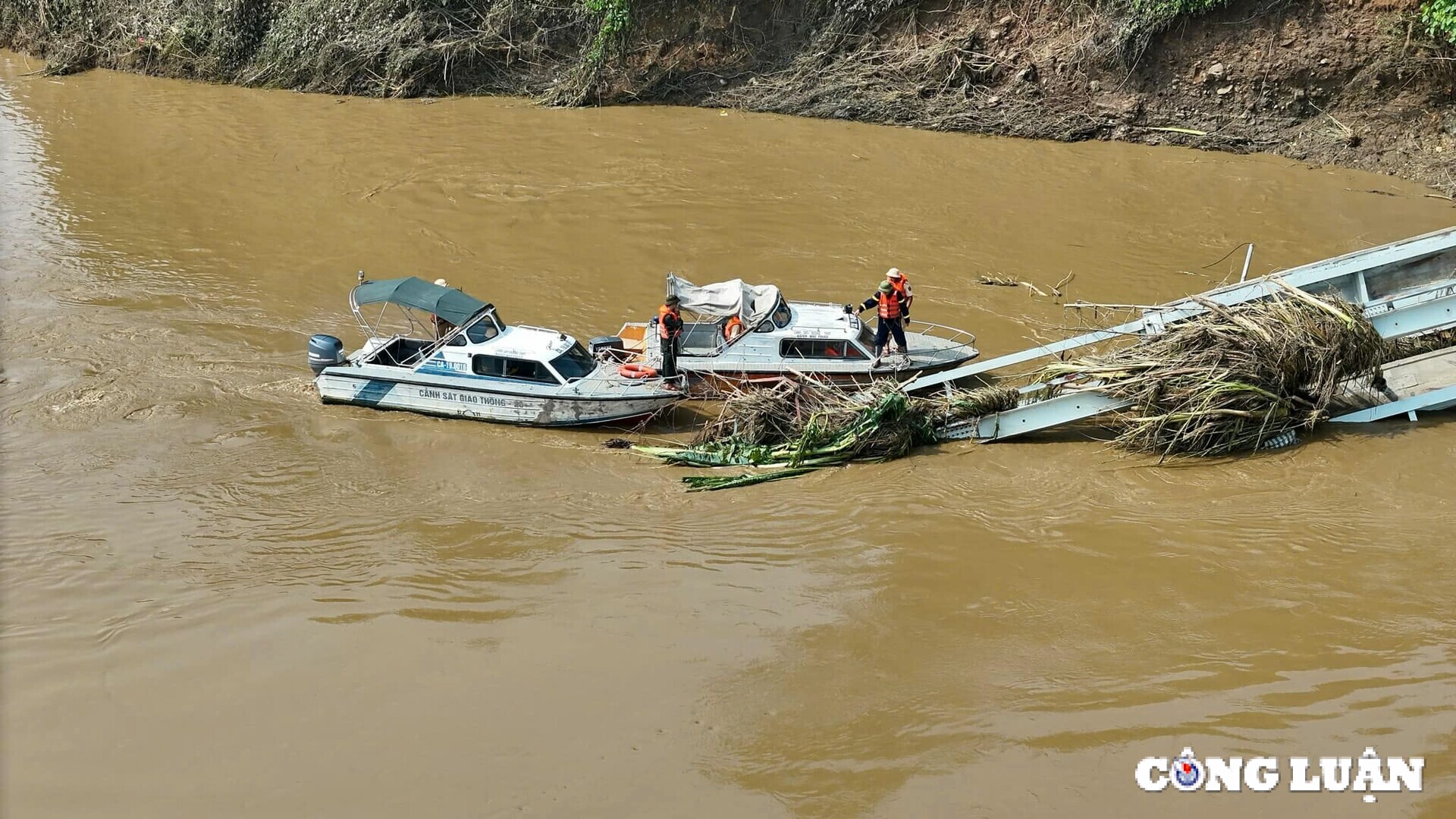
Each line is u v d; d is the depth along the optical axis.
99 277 19.00
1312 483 12.47
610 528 11.73
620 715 8.59
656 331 16.11
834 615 9.96
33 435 13.75
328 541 11.39
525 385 14.62
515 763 8.07
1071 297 18.52
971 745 8.23
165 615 9.97
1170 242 20.81
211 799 7.77
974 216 22.08
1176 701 8.70
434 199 22.84
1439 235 14.23
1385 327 13.94
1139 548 11.12
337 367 14.88
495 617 9.95
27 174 24.05
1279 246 20.41
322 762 8.09
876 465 13.53
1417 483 12.31
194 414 14.55
